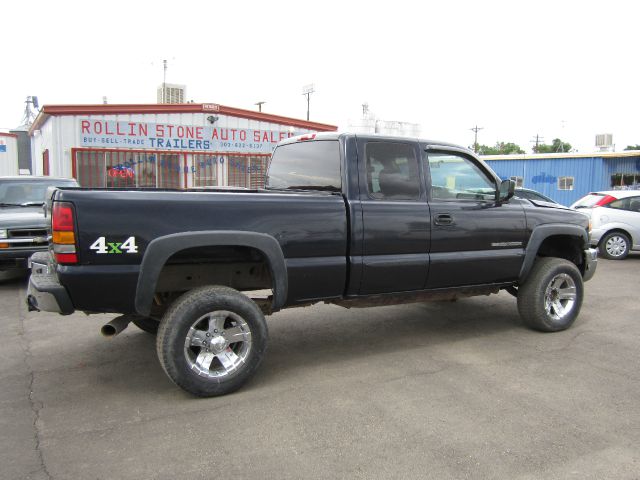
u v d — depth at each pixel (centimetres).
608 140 3819
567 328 581
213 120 1647
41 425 346
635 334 565
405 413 366
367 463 301
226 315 393
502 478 286
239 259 438
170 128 1591
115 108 1502
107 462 300
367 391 405
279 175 525
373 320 620
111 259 357
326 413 366
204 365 388
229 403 383
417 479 285
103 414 363
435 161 495
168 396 395
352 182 445
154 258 365
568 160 2659
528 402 385
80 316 628
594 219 1180
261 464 299
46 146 1634
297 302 434
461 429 342
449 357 488
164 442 324
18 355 486
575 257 614
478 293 542
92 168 1500
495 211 523
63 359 476
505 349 511
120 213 357
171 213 371
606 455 310
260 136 1745
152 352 496
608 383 422
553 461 303
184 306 376
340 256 439
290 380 429
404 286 477
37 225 761
